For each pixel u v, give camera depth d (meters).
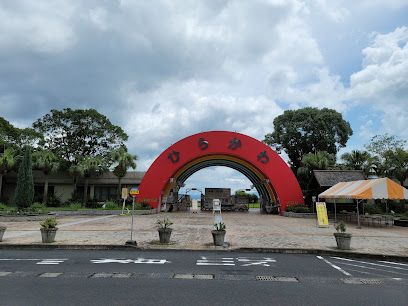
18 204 22.88
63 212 26.16
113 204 28.84
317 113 41.28
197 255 10.12
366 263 9.39
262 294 6.19
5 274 7.53
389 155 31.66
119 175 31.14
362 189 18.47
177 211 33.59
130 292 6.19
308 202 33.03
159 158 29.92
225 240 12.85
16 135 33.66
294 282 7.12
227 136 29.88
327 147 41.47
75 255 10.02
